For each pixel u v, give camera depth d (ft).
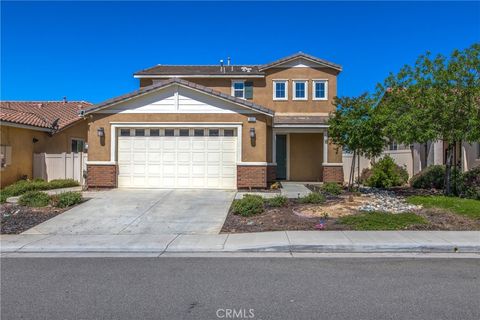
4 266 25.63
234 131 56.54
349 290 20.43
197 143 56.75
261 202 42.19
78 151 80.48
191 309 18.01
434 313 17.37
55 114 81.30
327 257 27.61
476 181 51.49
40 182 60.49
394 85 51.96
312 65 78.28
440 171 62.23
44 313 17.63
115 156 56.75
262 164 55.67
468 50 45.80
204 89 55.77
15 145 64.75
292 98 78.28
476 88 44.06
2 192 53.98
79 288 21.06
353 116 53.36
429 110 45.52
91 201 47.14
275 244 29.76
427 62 48.26
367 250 29.19
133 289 20.84
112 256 28.37
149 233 34.68
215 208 43.86
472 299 19.06
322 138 75.61
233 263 26.07
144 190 54.90
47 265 25.85
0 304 18.76
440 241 30.25
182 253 29.12
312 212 40.55
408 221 36.14
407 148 79.15
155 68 84.02
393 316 17.04
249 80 79.15
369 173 74.79
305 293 19.99
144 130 57.11
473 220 36.70
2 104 87.04
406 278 22.49
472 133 44.11
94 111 56.39
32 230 35.88
